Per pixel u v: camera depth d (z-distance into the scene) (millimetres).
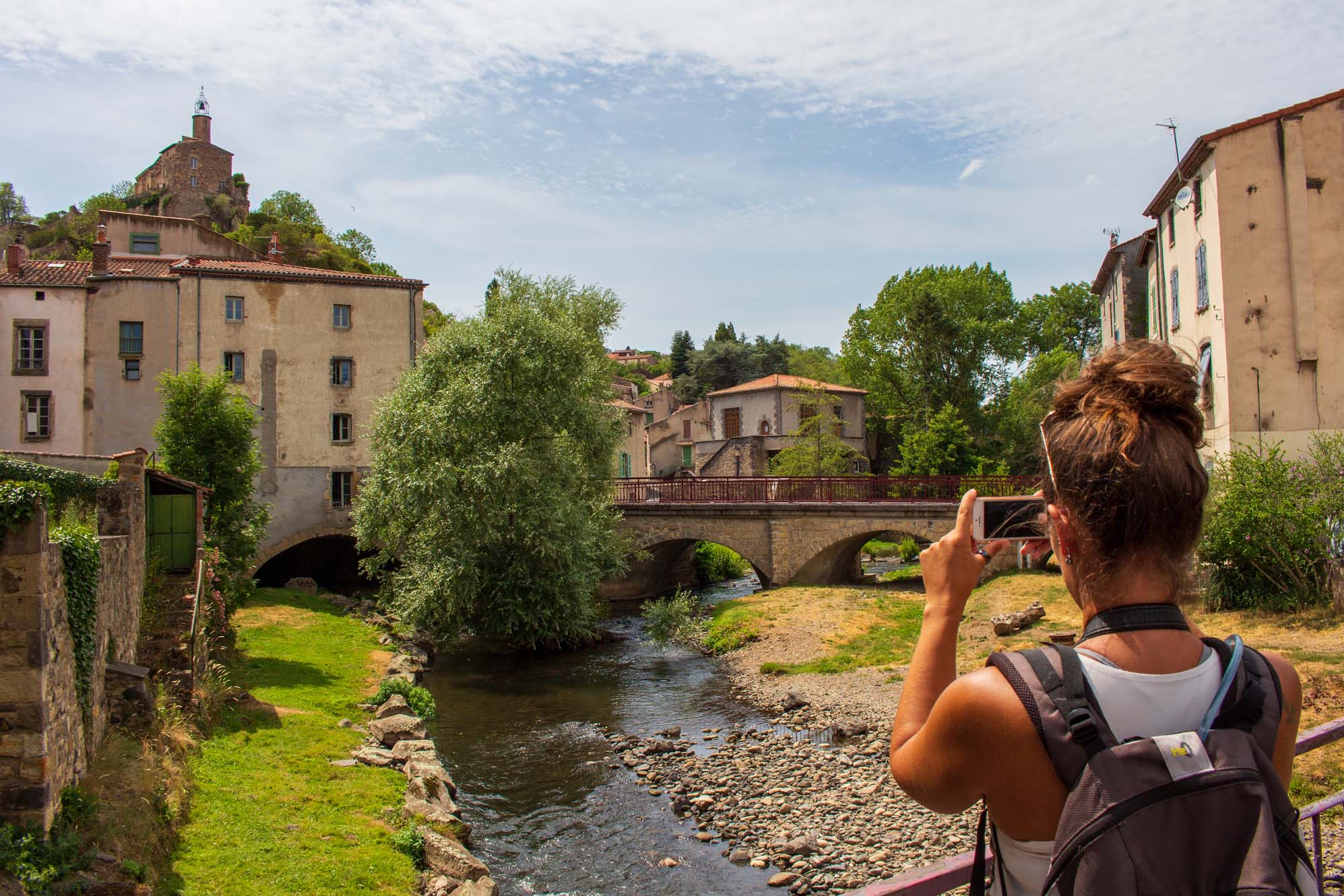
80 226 78438
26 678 7875
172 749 11375
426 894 9336
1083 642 1478
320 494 36250
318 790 11586
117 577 12586
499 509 25469
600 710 20000
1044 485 1645
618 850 12414
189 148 81812
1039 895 1390
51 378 34281
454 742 17531
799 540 34062
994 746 1368
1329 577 17312
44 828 7793
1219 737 1303
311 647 22016
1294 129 21266
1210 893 1211
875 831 12703
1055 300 62188
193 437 22719
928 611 1733
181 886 8367
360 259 83312
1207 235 22266
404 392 27344
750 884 11320
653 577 39625
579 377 28500
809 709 19391
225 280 35594
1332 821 8953
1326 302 21016
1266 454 20609
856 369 61125
